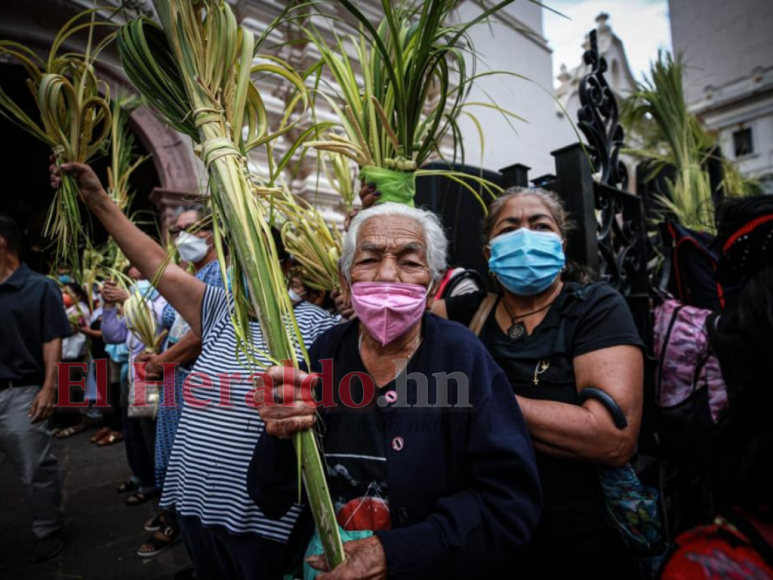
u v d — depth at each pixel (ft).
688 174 11.17
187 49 2.77
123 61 3.00
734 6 40.27
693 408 4.78
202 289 4.74
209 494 4.08
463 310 4.88
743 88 39.73
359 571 2.51
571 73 23.71
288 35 11.93
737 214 3.33
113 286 8.86
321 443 3.25
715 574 1.98
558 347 3.84
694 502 5.36
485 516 2.76
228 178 2.65
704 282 5.86
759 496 2.05
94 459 12.07
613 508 3.63
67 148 3.50
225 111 2.87
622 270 6.17
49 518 7.45
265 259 2.69
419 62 3.55
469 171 7.60
